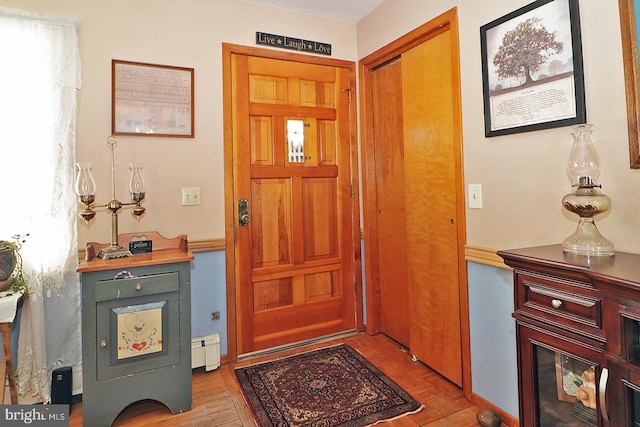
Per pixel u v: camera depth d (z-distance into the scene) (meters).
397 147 2.46
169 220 2.16
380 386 2.00
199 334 2.25
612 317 0.95
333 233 2.71
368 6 2.49
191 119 2.21
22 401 1.76
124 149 2.05
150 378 1.73
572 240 1.24
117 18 2.03
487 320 1.77
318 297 2.66
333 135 2.69
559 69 1.40
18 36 1.76
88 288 1.61
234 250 2.36
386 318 2.67
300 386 2.01
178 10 2.18
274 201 2.50
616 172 1.25
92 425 1.63
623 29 1.22
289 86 2.52
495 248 1.71
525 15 1.52
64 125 1.86
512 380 1.65
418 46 2.18
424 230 2.19
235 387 2.03
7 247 1.65
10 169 1.75
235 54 2.35
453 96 1.90
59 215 1.85
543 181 1.49
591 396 1.06
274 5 2.45
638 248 1.21
